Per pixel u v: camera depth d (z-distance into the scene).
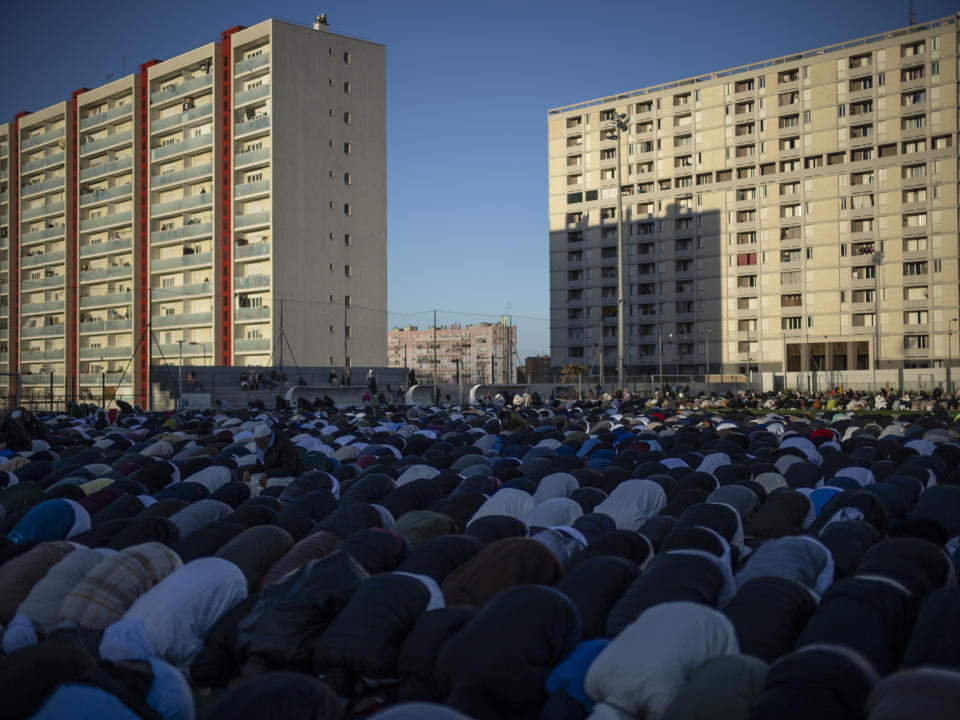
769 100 82.94
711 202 85.69
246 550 7.24
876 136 78.31
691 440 18.22
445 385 60.69
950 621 4.93
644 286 89.81
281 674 4.32
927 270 76.44
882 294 77.94
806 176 81.06
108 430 24.89
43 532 9.06
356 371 64.31
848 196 79.31
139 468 13.97
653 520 8.80
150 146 74.31
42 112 82.19
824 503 9.96
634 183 90.00
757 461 13.66
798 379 66.75
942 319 75.56
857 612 5.22
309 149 68.88
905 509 9.84
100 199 77.31
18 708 4.57
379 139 73.56
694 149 86.62
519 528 8.22
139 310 74.75
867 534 7.93
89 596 6.48
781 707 4.06
